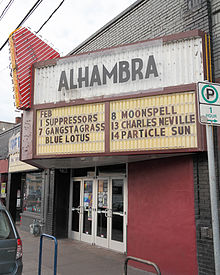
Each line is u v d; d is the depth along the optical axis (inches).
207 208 219.8
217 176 218.8
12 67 303.7
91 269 264.4
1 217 207.3
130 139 240.2
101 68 263.3
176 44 238.1
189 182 235.6
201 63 227.3
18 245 199.6
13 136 556.1
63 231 420.5
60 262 287.9
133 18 328.8
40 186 472.1
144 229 268.7
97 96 258.8
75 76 273.7
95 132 255.8
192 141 219.1
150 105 238.1
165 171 256.8
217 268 133.6
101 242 355.3
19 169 510.6
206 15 242.8
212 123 150.5
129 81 248.7
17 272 194.1
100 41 379.9
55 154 270.4
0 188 670.5
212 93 154.3
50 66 289.3
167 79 235.8
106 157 261.6
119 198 335.6
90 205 384.8
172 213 245.1
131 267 272.4
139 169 285.6
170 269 239.1
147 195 271.4
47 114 282.2
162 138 229.1
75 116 267.1
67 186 432.5
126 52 255.4
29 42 314.3
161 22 290.2
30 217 487.5
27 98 292.7
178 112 227.5
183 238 233.3
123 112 246.8
